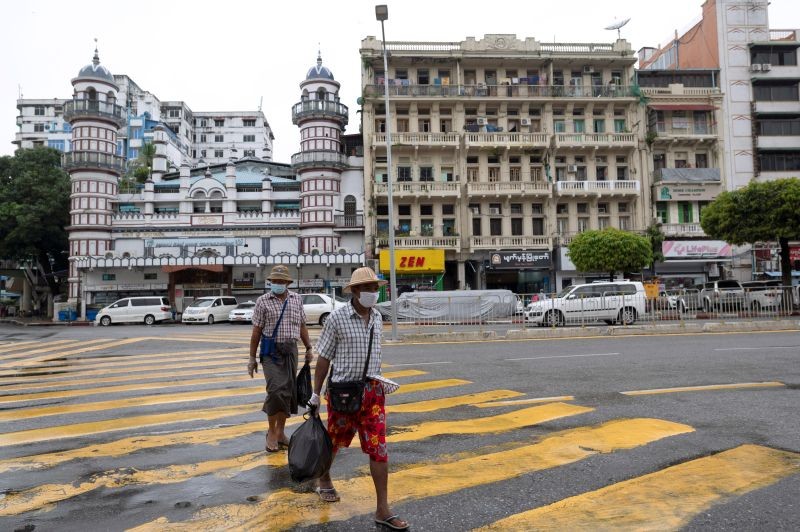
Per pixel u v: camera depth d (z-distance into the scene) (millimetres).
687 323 17344
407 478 4441
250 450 5379
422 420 6395
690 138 37844
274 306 5555
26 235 40500
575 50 38500
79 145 39812
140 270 38375
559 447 5172
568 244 35281
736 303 18734
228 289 38250
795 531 3383
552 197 37156
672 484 4168
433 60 37625
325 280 37531
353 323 3816
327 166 39156
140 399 8031
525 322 17906
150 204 40906
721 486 4113
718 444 5160
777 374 9016
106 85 40750
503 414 6602
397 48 37688
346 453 5238
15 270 44281
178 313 37750
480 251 36594
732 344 13320
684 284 37375
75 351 15320
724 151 38469
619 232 31562
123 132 69062
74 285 38781
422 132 37219
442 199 37094
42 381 9883
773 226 25906
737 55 39406
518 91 37844
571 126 38156
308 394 5246
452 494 4074
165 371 10844
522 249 36531
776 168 38906
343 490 4215
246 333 21234
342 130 42094
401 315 19656
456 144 36906
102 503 4047
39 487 4410
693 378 8734
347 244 39062
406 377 9539
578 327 17328
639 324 17719
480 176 37812
